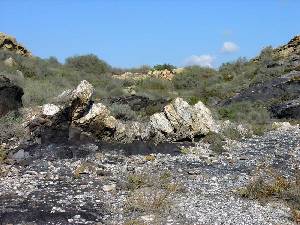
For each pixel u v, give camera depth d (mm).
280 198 13281
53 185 13773
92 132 19062
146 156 17828
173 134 20625
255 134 23562
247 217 11508
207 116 22422
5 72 27469
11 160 15805
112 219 11125
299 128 25359
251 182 14398
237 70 45719
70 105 18375
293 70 38969
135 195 12844
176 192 13484
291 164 17344
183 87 42000
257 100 33219
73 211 11500
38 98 22484
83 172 15117
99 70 45844
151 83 40906
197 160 17922
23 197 12492
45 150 16984
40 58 42406
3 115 18766
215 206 12305
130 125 20672
